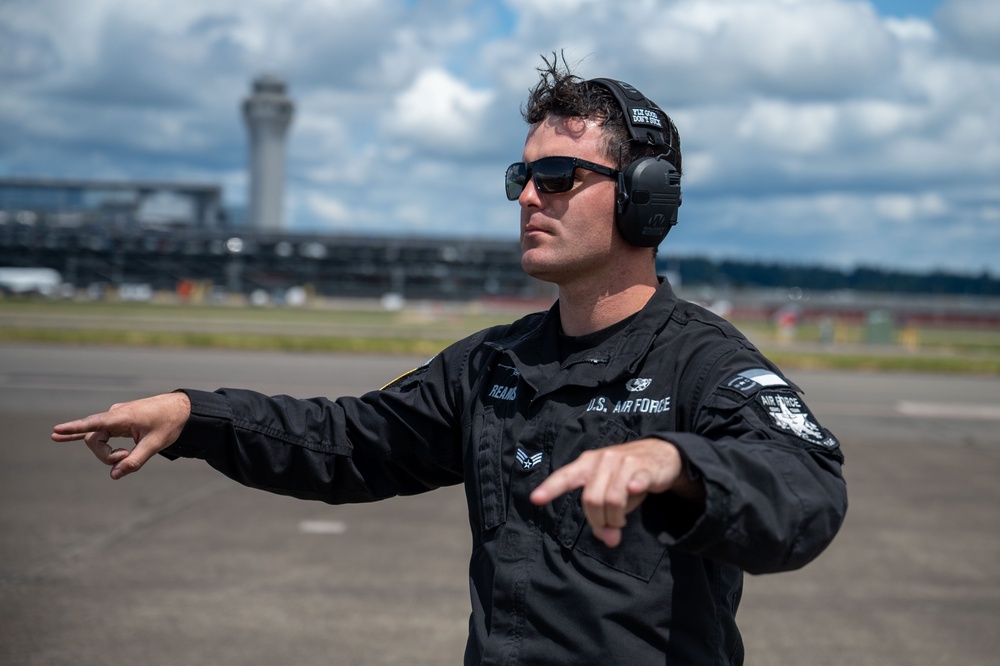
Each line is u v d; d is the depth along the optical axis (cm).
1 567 538
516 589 147
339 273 13712
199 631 449
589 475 110
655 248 165
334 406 183
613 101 163
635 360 151
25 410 1200
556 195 160
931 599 523
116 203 18275
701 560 142
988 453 1060
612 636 139
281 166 19675
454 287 13762
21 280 9894
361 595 510
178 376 1681
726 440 128
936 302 10781
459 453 180
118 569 541
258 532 634
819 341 4356
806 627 475
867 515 729
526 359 164
